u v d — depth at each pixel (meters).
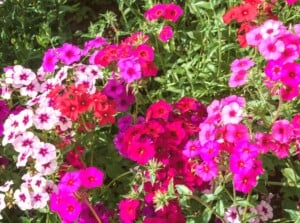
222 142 0.54
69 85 0.63
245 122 0.59
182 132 0.58
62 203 0.55
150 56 0.64
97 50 0.71
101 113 0.59
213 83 0.73
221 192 0.59
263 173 0.56
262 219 0.62
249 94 0.72
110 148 0.68
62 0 0.88
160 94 0.74
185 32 0.80
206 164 0.55
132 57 0.64
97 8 0.94
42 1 0.88
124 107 0.66
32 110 0.60
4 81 0.66
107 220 0.59
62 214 0.55
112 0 0.94
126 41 0.70
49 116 0.59
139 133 0.58
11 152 0.67
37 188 0.58
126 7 0.91
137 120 0.67
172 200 0.56
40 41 0.83
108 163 0.68
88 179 0.55
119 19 0.91
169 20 0.73
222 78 0.73
